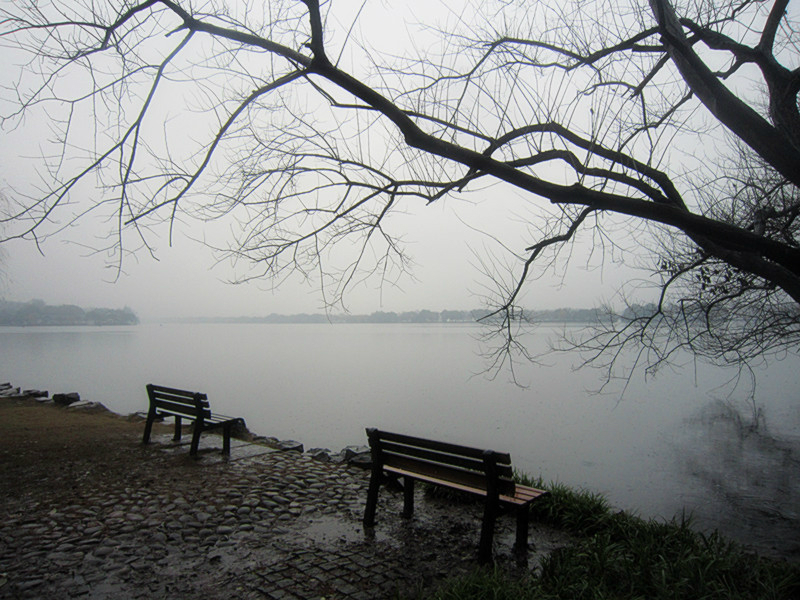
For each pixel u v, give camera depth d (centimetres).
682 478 977
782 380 2566
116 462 735
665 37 371
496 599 361
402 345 6431
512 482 437
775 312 813
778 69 402
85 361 3678
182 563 434
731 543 487
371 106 353
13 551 453
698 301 720
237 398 1928
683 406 1834
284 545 474
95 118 376
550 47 536
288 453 800
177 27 373
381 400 1891
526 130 443
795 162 334
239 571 422
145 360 3816
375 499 528
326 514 555
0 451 787
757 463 1081
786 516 778
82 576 409
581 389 2292
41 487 626
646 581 403
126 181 370
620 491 896
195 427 769
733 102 352
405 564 439
